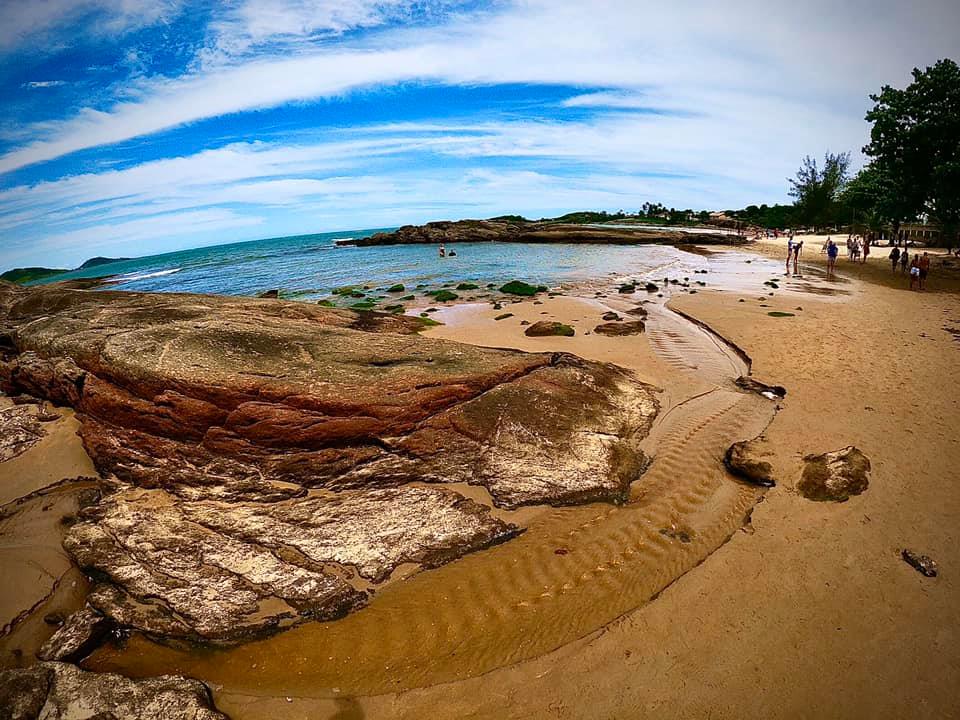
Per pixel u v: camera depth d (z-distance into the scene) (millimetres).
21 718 5680
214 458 9133
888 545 7617
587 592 7242
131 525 8391
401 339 12219
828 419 11422
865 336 17266
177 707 5824
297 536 8047
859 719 5336
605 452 9812
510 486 9016
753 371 14477
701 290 27016
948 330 17750
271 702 6094
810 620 6477
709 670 5949
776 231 64938
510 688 6000
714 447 10617
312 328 12609
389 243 80938
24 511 9031
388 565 7742
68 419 11211
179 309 13523
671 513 8703
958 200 29969
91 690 6008
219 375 9250
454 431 9453
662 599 6957
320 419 8984
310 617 7141
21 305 16141
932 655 5922
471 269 40344
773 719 5395
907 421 11141
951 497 8570
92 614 7141
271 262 62312
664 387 13438
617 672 6039
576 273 35781
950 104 29188
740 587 7043
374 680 6277
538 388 10711
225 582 7441
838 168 67875
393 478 8969
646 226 87688
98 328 12406
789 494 8906
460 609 7160
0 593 7609
